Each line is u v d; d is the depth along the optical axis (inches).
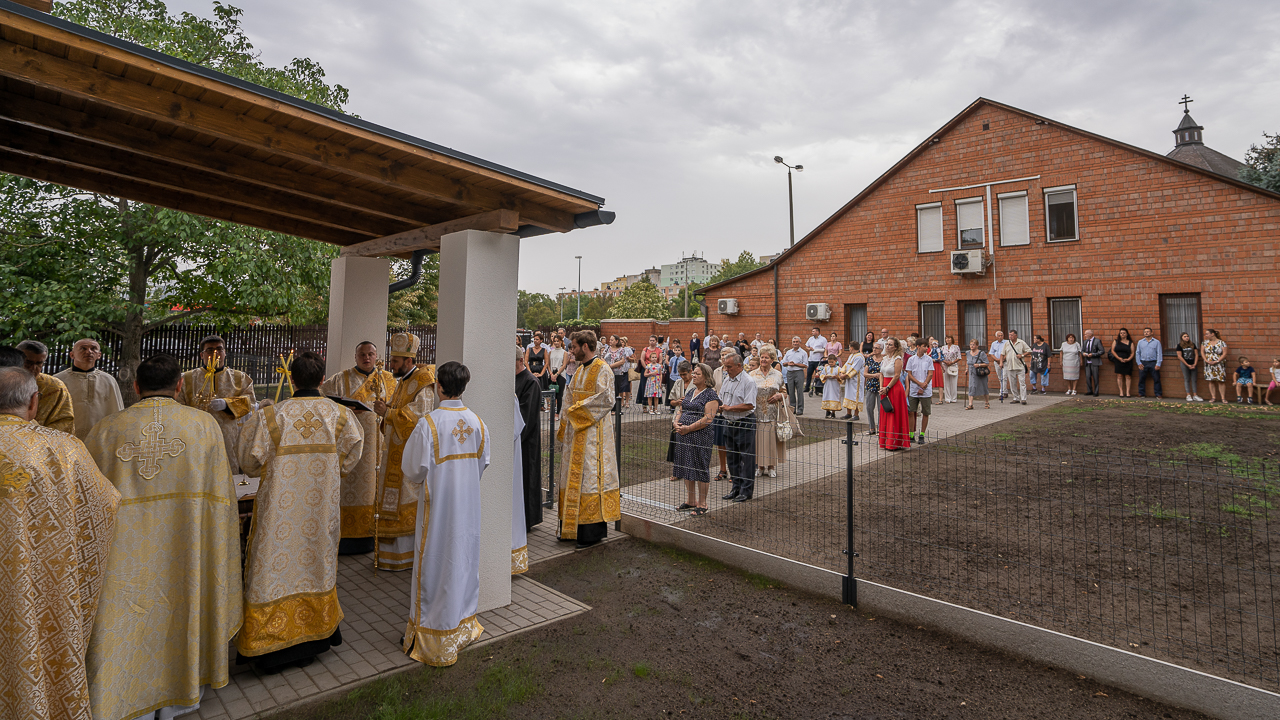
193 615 114.9
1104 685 133.8
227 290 457.7
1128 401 582.9
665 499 278.5
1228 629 151.4
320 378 144.3
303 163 157.8
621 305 2881.4
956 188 741.3
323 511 139.0
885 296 790.5
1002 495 275.7
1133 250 631.8
